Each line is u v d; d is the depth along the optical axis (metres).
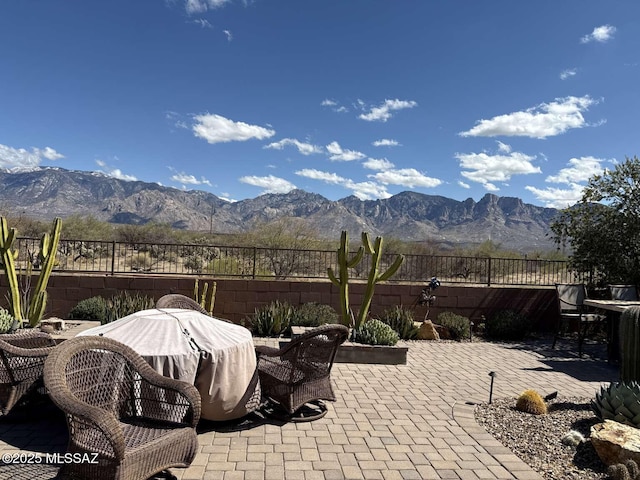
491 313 10.30
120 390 3.63
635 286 9.54
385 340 7.38
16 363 4.36
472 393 5.86
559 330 9.90
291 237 18.67
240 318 9.57
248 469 3.66
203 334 4.42
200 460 3.79
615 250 10.04
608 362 7.80
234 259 11.85
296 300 9.71
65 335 6.75
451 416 4.98
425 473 3.71
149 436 3.27
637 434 3.90
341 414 4.98
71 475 3.02
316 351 4.70
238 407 4.41
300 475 3.60
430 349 8.45
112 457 2.84
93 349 3.35
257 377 4.66
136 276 9.39
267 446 4.11
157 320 4.48
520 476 3.69
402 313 9.63
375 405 5.29
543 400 5.53
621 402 4.43
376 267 8.22
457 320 9.55
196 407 3.40
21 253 13.23
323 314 9.02
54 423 4.47
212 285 9.48
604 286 10.41
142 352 3.99
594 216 10.51
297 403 4.61
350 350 7.20
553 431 4.59
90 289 9.19
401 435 4.45
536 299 10.38
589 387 6.35
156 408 3.72
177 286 9.39
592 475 3.71
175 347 4.12
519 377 6.75
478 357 7.96
